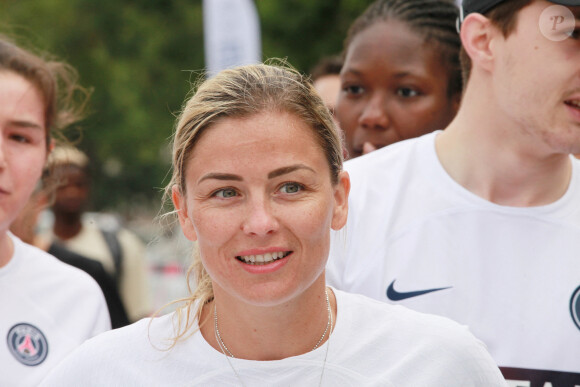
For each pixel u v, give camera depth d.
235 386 2.10
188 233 2.17
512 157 2.70
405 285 2.71
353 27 3.75
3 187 2.82
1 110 2.84
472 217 2.75
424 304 2.69
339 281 2.75
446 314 2.68
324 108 2.12
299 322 2.11
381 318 2.21
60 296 3.08
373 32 3.52
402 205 2.81
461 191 2.78
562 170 2.75
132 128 16.78
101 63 17.00
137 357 2.18
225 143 1.99
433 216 2.77
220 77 2.11
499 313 2.67
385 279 2.72
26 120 2.90
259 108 2.01
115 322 5.43
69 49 17.14
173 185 2.24
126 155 17.38
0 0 17.34
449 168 2.85
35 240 5.22
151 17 17.47
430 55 3.45
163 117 16.89
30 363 2.94
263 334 2.11
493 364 2.18
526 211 2.73
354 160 3.02
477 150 2.77
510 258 2.71
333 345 2.13
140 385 2.14
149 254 8.80
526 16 2.54
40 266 3.11
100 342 2.24
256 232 1.96
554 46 2.49
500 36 2.63
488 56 2.69
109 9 17.41
